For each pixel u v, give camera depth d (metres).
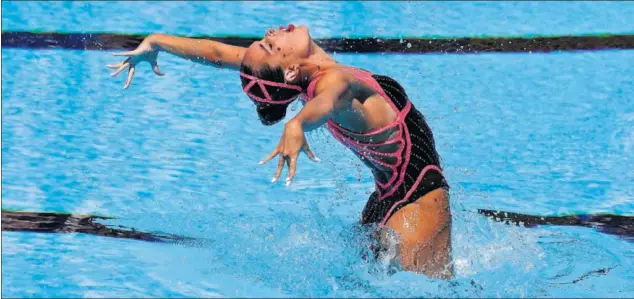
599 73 18.81
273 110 11.17
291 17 21.75
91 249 12.39
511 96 17.86
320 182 14.85
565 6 22.64
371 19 21.62
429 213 11.51
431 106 17.34
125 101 17.55
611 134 16.30
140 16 21.70
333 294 10.99
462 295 10.97
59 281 11.45
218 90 18.34
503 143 16.06
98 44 19.91
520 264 11.93
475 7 22.62
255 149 16.00
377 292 11.02
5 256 12.11
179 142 16.11
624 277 11.67
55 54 19.34
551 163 15.35
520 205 13.90
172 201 14.02
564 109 17.30
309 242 12.51
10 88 17.69
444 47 20.11
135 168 15.08
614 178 14.80
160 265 11.91
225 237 12.77
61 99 17.41
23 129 16.16
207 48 12.22
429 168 11.62
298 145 9.23
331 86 10.27
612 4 22.73
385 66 19.06
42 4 22.12
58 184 14.36
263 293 11.06
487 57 19.69
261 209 13.80
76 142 15.84
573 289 11.25
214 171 15.14
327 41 20.25
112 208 13.71
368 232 11.84
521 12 22.28
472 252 12.20
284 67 10.79
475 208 13.72
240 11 22.14
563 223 13.35
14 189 14.11
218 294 11.08
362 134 11.15
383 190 11.91
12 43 19.77
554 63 19.38
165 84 18.42
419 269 11.38
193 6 22.53
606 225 13.30
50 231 12.89
